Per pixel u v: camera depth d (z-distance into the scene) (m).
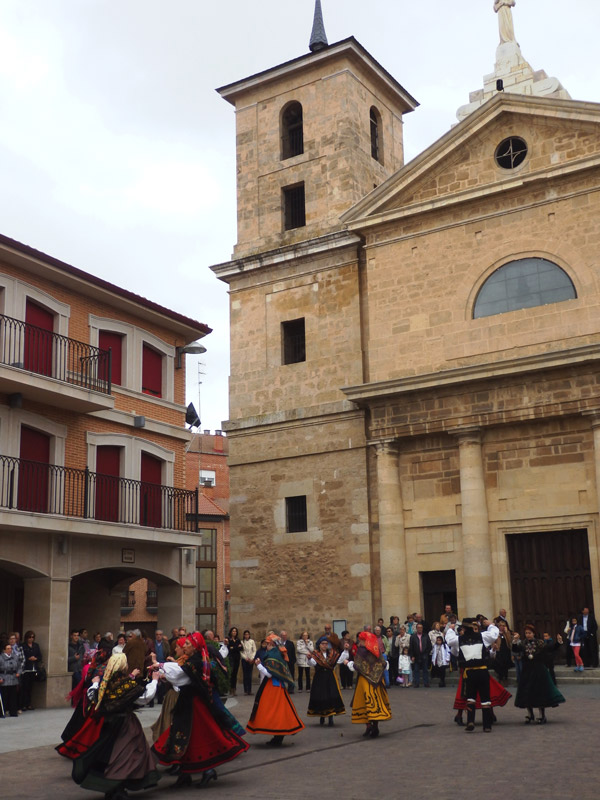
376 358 28.08
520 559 25.55
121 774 9.29
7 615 24.77
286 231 31.89
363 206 28.80
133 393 26.53
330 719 16.02
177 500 27.42
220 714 10.59
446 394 26.36
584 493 24.53
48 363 23.61
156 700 21.06
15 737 15.23
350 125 31.34
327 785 9.99
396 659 23.78
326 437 29.06
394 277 28.25
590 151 25.59
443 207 27.42
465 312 26.77
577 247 25.34
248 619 29.41
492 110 26.89
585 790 9.12
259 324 31.47
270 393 30.67
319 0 36.53
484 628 21.70
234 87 33.78
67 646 22.53
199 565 55.31
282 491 29.67
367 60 32.28
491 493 25.83
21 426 22.94
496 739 13.16
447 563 26.20
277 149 32.84
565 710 16.62
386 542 26.81
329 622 27.84
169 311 27.81
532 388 25.05
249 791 9.88
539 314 25.52
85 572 25.66
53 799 9.70
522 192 26.44
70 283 24.44
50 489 23.27
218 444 61.97
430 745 12.87
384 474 27.16
